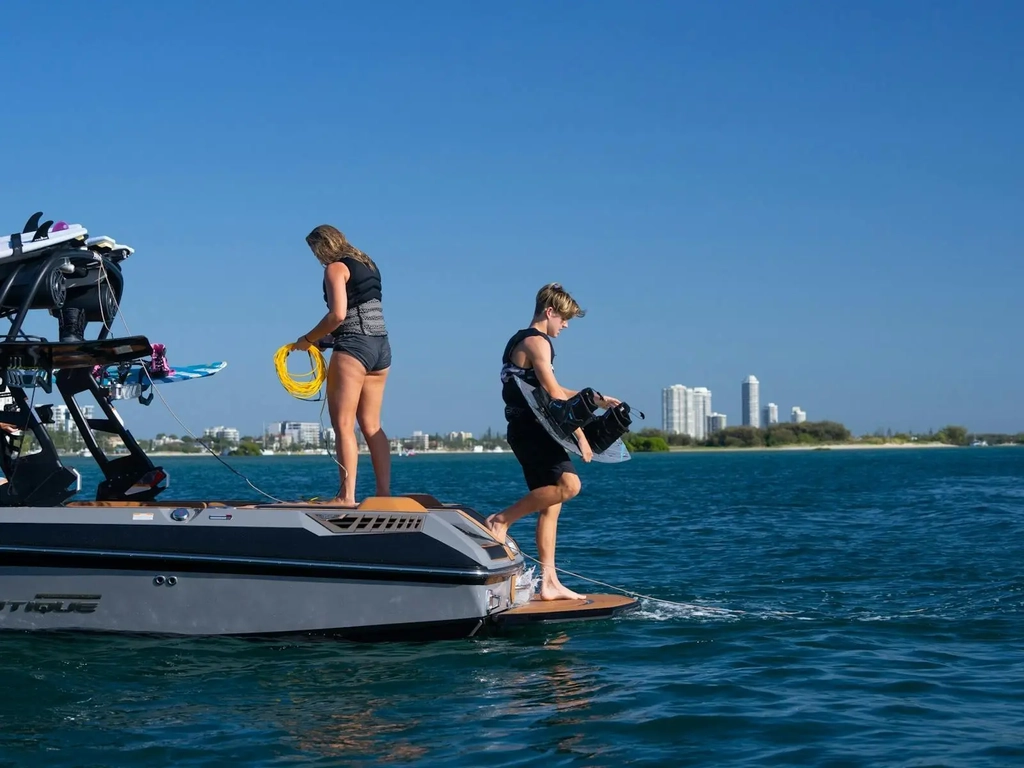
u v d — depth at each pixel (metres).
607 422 7.59
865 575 10.83
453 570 6.70
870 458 111.12
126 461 7.79
